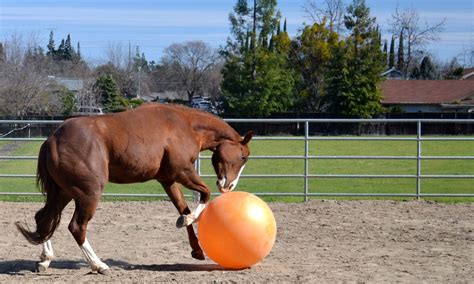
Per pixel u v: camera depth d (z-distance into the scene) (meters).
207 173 19.81
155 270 7.59
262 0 51.16
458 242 9.42
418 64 82.38
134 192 15.50
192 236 7.91
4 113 44.34
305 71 56.09
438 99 56.91
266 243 7.30
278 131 46.59
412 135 43.22
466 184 17.58
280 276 7.14
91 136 7.10
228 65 51.69
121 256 8.45
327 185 17.34
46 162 7.09
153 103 7.82
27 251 8.72
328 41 56.00
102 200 13.90
